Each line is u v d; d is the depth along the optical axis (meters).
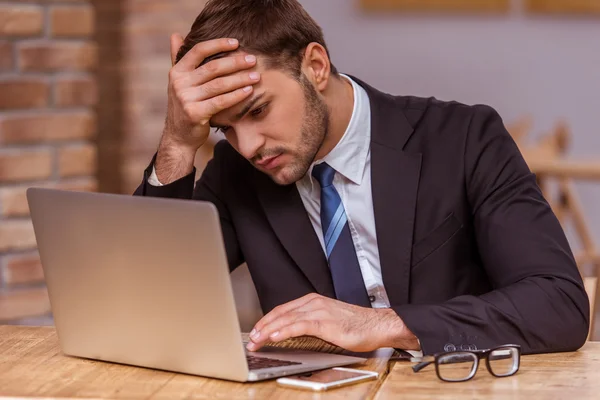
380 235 2.14
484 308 1.83
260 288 2.26
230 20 1.98
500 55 7.57
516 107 7.59
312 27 2.04
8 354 1.90
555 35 7.48
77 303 1.82
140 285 1.70
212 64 1.95
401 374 1.72
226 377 1.65
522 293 1.88
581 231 5.56
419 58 7.68
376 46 7.73
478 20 7.56
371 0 7.66
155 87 6.46
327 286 2.19
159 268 1.66
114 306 1.76
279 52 1.96
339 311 1.79
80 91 3.33
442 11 7.58
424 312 1.81
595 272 5.42
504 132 2.19
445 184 2.14
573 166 5.01
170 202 1.60
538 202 2.07
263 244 2.24
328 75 2.06
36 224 1.84
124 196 1.67
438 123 2.20
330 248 2.15
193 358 1.68
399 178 2.15
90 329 1.82
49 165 3.29
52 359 1.86
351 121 2.16
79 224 1.75
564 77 7.51
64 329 1.87
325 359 1.78
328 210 2.15
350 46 7.77
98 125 6.36
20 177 3.25
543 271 1.95
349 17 7.74
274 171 2.01
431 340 1.78
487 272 2.10
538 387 1.62
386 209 2.14
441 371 1.73
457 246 2.15
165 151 2.13
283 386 1.64
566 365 1.77
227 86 1.93
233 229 2.34
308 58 2.02
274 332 1.75
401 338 1.79
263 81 1.94
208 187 2.34
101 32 6.35
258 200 2.25
